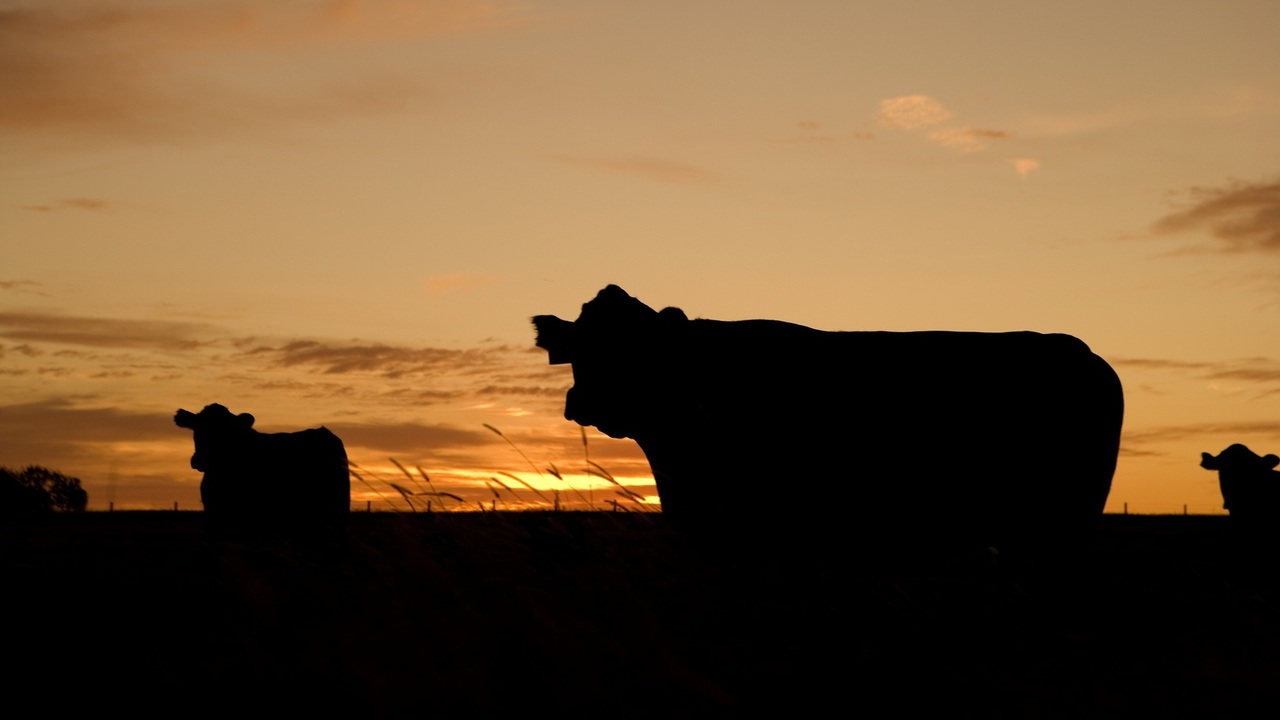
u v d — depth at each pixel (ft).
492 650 26.73
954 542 45.39
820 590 39.68
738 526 46.42
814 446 45.65
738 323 48.80
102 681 29.07
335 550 31.58
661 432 47.70
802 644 32.17
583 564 30.48
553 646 26.73
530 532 30.37
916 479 44.96
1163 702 29.09
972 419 44.96
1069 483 44.78
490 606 27.91
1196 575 50.88
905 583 44.29
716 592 33.78
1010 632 35.63
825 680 29.66
